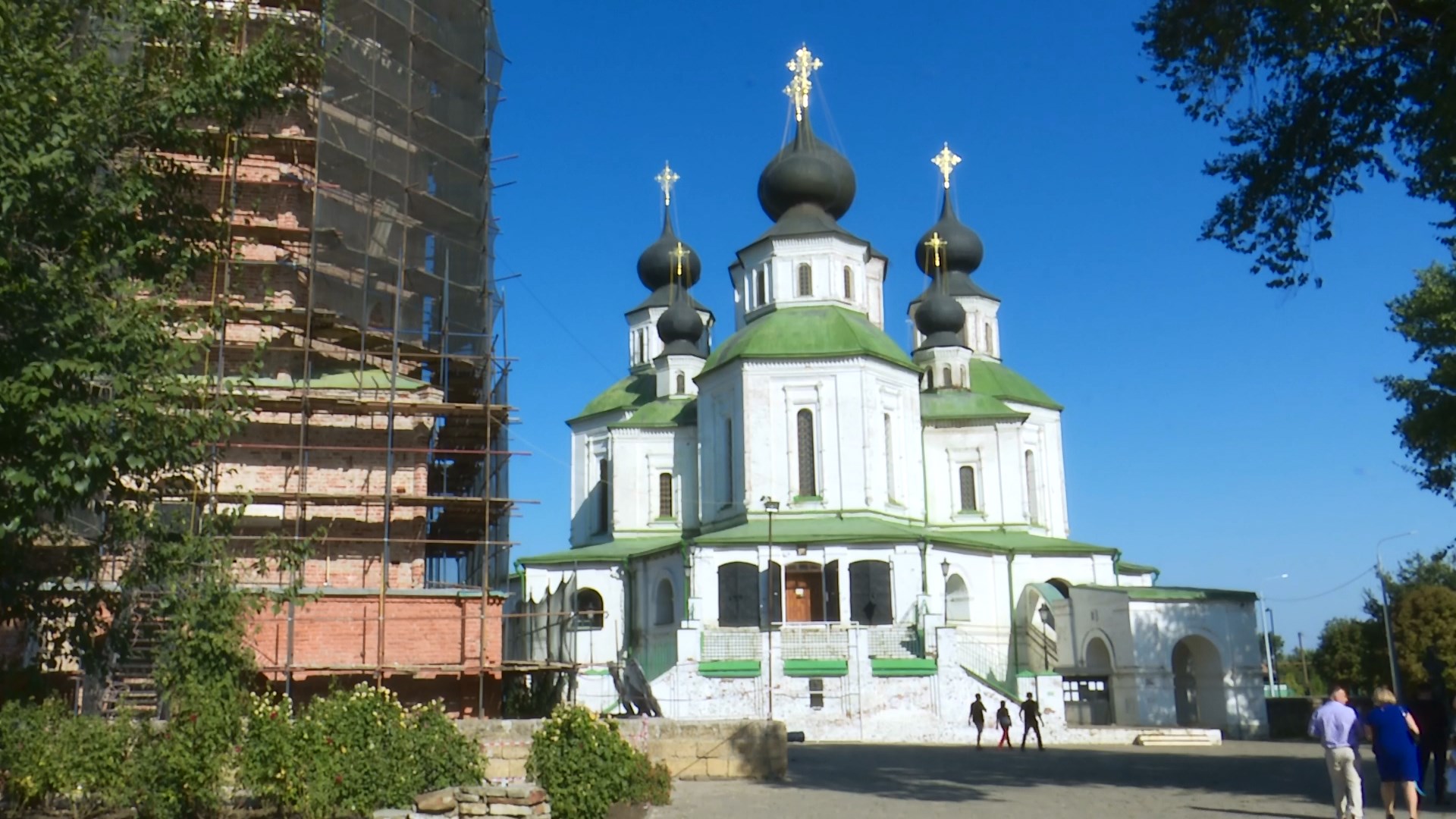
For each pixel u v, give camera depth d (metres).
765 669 48.34
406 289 40.44
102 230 21.61
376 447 37.16
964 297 75.25
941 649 48.19
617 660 55.97
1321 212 26.95
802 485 57.09
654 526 64.94
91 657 22.55
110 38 23.00
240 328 36.84
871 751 40.62
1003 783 29.25
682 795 26.25
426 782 21.77
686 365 68.31
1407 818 22.42
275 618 34.19
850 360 57.47
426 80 41.78
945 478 64.62
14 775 20.34
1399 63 24.86
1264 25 24.88
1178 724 56.84
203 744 20.34
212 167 24.77
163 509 30.86
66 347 20.23
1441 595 71.12
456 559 48.72
